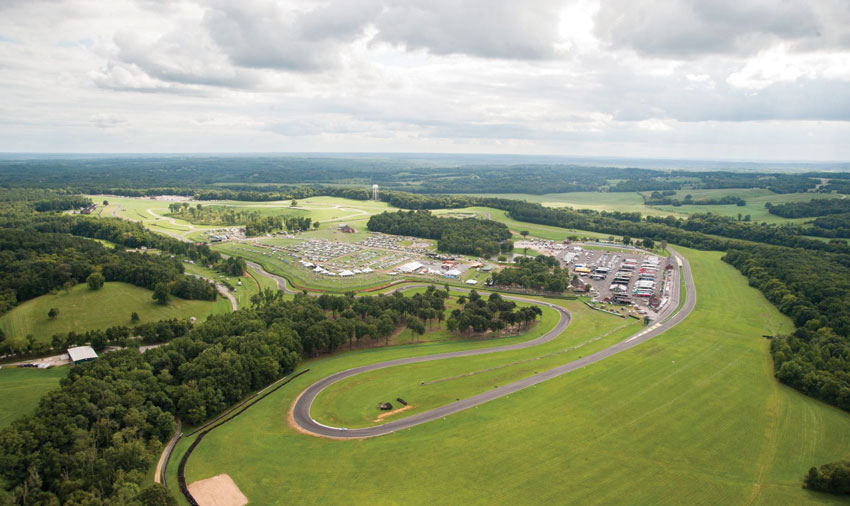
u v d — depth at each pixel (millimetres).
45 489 118625
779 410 167125
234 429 152375
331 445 143875
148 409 147250
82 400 140375
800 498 123562
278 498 121125
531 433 150375
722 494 124562
